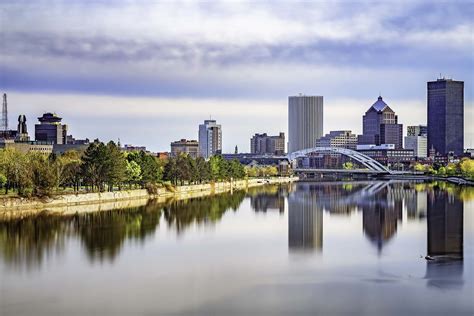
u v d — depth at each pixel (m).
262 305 79.94
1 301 82.31
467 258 107.56
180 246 122.38
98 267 102.12
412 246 120.56
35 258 109.50
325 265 103.06
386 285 88.75
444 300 81.12
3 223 152.75
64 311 78.12
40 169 190.38
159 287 89.06
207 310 78.12
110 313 77.19
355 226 153.38
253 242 127.69
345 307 78.81
